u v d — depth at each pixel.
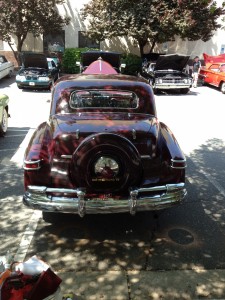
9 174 6.39
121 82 5.41
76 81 5.42
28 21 19.19
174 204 4.41
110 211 4.19
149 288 3.58
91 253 4.17
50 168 4.33
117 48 22.70
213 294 3.51
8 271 2.88
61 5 21.61
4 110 8.67
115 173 4.08
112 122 4.82
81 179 4.09
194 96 15.44
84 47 22.36
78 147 4.03
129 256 4.12
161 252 4.20
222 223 4.89
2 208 5.16
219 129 9.84
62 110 5.30
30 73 15.23
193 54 22.98
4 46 22.17
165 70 16.00
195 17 17.83
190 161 7.31
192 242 4.42
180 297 3.46
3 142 8.22
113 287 3.59
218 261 4.04
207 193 5.82
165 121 10.55
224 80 16.06
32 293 2.70
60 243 4.36
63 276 3.74
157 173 4.43
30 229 4.64
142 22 17.98
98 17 19.02
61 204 4.20
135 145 4.47
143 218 4.99
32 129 9.39
